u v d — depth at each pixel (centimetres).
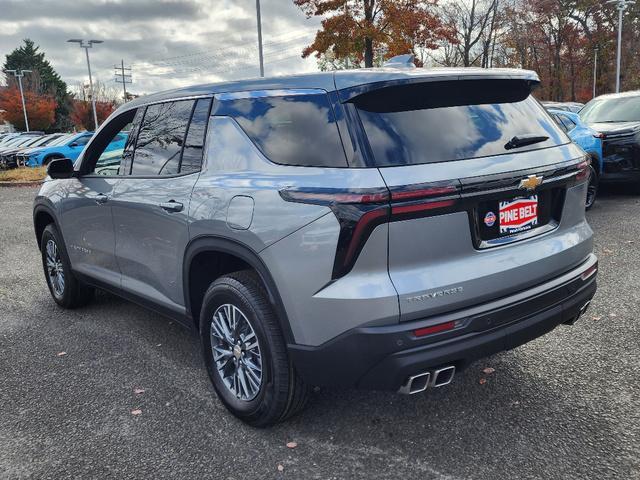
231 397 316
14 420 328
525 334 271
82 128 6053
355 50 2264
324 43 2247
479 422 302
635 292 488
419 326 243
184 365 393
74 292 505
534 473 258
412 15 2200
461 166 251
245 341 300
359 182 240
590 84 4788
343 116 258
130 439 303
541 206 288
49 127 7319
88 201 428
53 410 337
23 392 362
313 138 266
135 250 385
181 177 334
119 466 279
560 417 302
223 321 313
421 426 301
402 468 267
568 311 292
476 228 258
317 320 256
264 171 282
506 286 266
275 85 296
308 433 300
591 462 264
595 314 442
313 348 261
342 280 246
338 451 283
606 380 339
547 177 277
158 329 465
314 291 254
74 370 392
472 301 256
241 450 288
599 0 4206
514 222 274
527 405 316
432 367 250
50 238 510
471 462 268
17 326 486
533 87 313
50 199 489
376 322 241
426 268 248
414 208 239
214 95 328
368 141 249
